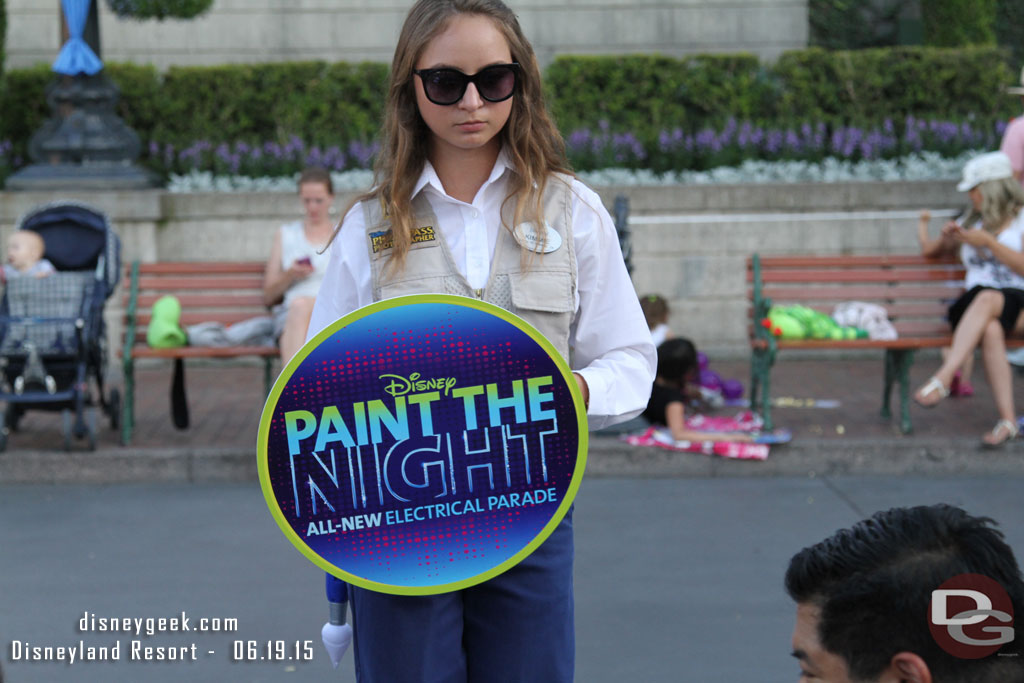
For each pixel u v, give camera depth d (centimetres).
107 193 1145
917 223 1185
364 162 1270
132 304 862
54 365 803
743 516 709
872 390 1036
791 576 184
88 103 1184
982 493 756
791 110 1321
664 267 1180
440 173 285
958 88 1337
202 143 1275
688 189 1173
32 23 1403
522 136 281
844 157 1284
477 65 270
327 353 267
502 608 283
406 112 282
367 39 1456
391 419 269
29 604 570
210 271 906
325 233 858
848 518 703
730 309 1186
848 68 1330
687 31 1460
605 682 480
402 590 273
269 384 862
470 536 273
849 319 884
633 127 1314
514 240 281
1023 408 947
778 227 1180
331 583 309
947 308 895
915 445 805
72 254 868
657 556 636
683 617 548
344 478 269
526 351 271
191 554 648
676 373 825
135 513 727
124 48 1440
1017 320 820
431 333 269
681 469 803
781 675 484
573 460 274
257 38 1448
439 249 280
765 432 833
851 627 175
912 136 1289
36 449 819
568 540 291
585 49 1459
